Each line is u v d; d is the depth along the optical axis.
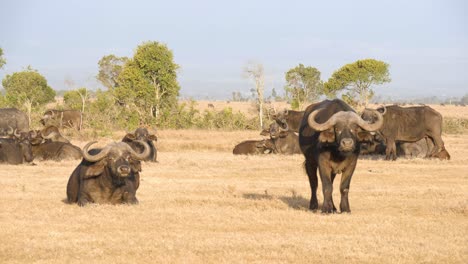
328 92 104.25
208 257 13.15
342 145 17.28
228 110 73.06
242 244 14.23
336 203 21.25
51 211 18.70
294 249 13.79
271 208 19.67
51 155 37.75
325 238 14.93
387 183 27.06
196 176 29.77
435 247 14.09
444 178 28.81
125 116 73.50
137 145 35.91
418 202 21.28
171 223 17.00
